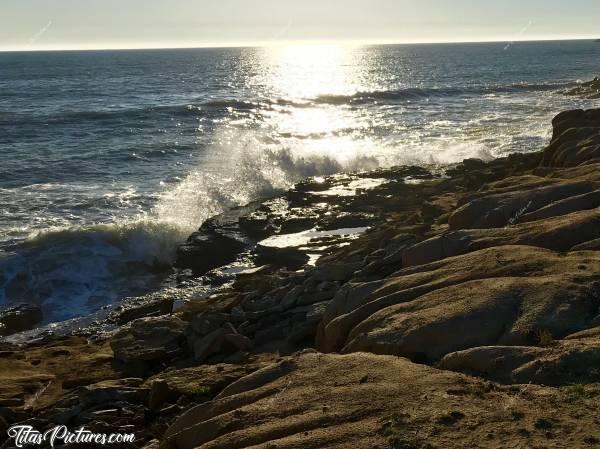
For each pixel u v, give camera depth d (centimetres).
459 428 520
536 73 10069
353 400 601
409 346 739
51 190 2594
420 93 6525
